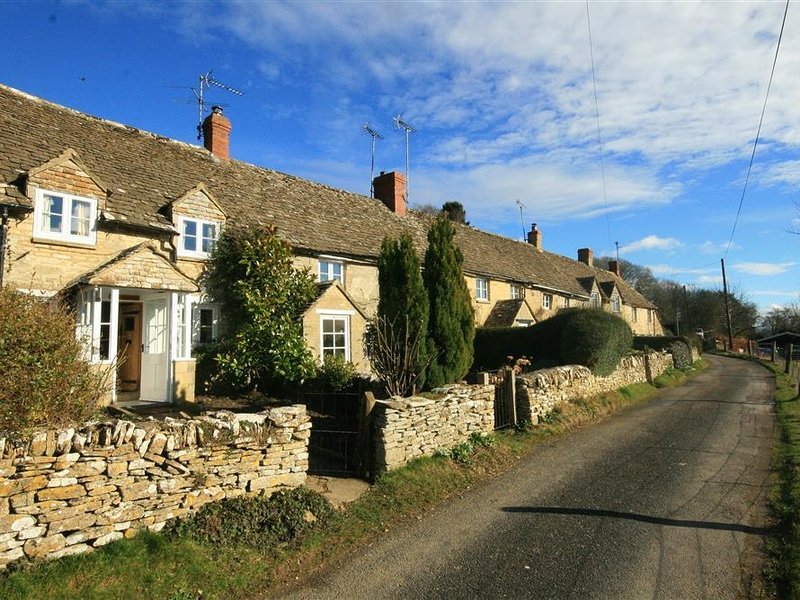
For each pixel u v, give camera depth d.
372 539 6.40
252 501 6.55
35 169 11.05
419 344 11.52
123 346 13.97
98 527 5.37
